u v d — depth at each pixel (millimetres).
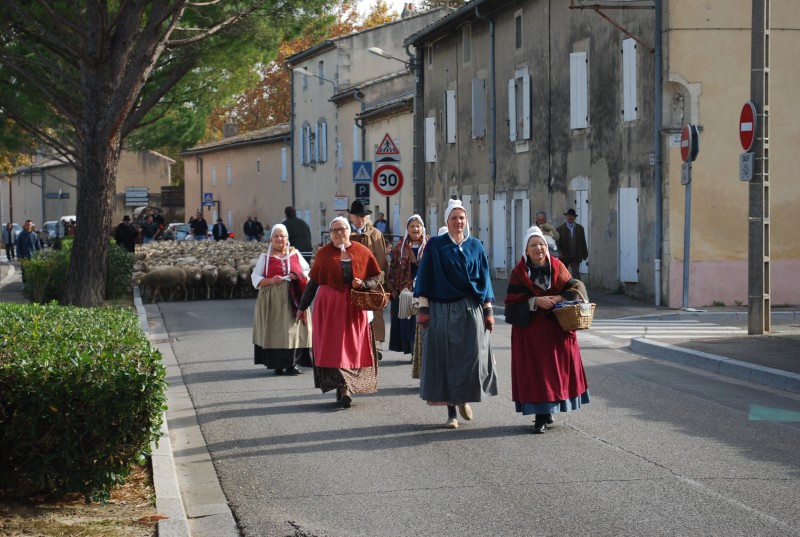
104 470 6957
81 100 24828
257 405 11211
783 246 21828
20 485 7066
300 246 22906
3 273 42219
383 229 39062
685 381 12477
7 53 21766
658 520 6594
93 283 21625
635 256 23578
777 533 6293
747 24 21750
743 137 15945
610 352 15359
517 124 31281
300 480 7938
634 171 23578
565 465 8133
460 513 6891
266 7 21766
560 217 28266
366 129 49594
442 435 9383
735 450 8594
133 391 6945
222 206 75500
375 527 6652
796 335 15828
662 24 21922
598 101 25594
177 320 21031
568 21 27453
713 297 21750
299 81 61156
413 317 13898
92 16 20438
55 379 6781
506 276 32594
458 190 36906
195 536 6605
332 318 10820
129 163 83625
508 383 12383
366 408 10844
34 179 90750
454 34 36781
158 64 24172
